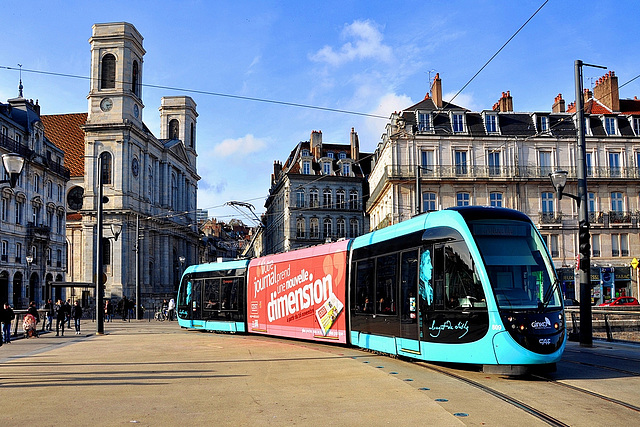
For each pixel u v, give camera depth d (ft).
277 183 258.16
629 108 168.96
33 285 166.50
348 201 223.71
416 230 46.62
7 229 152.05
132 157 222.07
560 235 150.92
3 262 149.48
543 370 39.45
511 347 36.99
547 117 156.15
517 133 152.35
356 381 36.94
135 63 232.32
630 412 27.43
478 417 26.25
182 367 45.52
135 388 35.58
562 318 38.47
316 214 220.84
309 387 34.96
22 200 161.07
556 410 27.81
